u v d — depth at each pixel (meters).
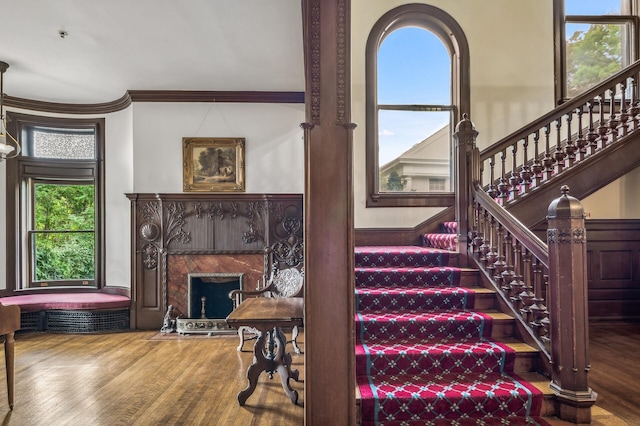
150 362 3.74
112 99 5.43
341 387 2.13
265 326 2.77
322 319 2.14
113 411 2.71
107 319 4.99
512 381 2.58
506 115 5.26
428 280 3.55
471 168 3.77
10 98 5.23
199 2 3.26
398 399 2.36
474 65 5.25
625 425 2.32
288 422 2.56
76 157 5.58
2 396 2.97
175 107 5.20
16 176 5.31
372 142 5.16
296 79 4.85
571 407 2.35
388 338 2.97
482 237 3.66
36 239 5.49
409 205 5.19
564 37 5.36
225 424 2.53
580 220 2.45
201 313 5.18
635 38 5.41
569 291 2.42
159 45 4.00
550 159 4.01
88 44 3.96
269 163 5.25
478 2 5.28
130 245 5.18
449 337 2.99
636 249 4.93
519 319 2.93
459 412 2.39
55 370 3.52
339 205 2.16
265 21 3.56
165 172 5.16
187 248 5.09
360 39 5.17
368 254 3.84
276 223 5.13
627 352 3.65
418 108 5.35
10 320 2.76
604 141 4.07
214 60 4.34
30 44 3.95
